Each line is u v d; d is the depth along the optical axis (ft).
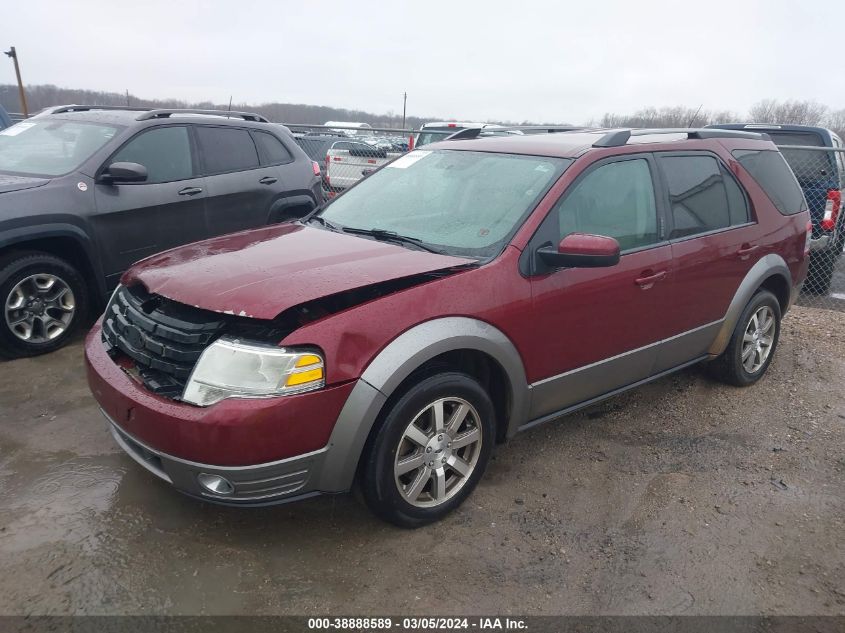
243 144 21.59
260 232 12.63
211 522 10.23
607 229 12.05
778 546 10.24
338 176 37.88
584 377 12.05
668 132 14.57
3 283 15.42
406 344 9.34
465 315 10.00
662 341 13.33
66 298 16.71
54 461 11.75
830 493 11.76
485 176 12.40
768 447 13.37
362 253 10.66
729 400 15.52
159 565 9.24
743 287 14.88
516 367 10.79
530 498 11.27
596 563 9.69
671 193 13.28
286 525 10.26
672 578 9.45
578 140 13.05
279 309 8.64
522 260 10.73
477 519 10.61
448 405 10.30
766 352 16.46
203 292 9.28
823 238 26.50
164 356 9.34
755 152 15.97
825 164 26.99
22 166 17.79
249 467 8.59
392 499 9.73
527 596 8.98
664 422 14.33
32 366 15.69
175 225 19.16
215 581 8.98
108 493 10.85
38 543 9.55
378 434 9.36
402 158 14.58
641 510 11.05
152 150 18.89
